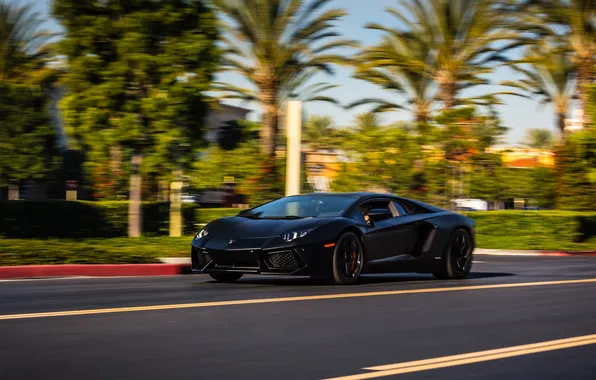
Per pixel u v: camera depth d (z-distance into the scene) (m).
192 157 19.06
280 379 4.44
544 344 5.68
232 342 5.55
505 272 12.88
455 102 29.97
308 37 29.08
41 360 4.84
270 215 10.41
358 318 6.83
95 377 4.43
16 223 20.80
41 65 30.62
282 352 5.23
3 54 29.89
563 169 28.66
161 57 18.05
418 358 5.11
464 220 11.39
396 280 10.94
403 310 7.40
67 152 32.97
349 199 10.53
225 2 27.77
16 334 5.69
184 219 24.23
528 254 21.23
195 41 18.31
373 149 27.36
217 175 25.30
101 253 12.18
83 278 10.84
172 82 18.27
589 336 6.06
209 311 7.04
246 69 29.20
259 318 6.69
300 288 9.33
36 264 11.32
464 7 28.66
